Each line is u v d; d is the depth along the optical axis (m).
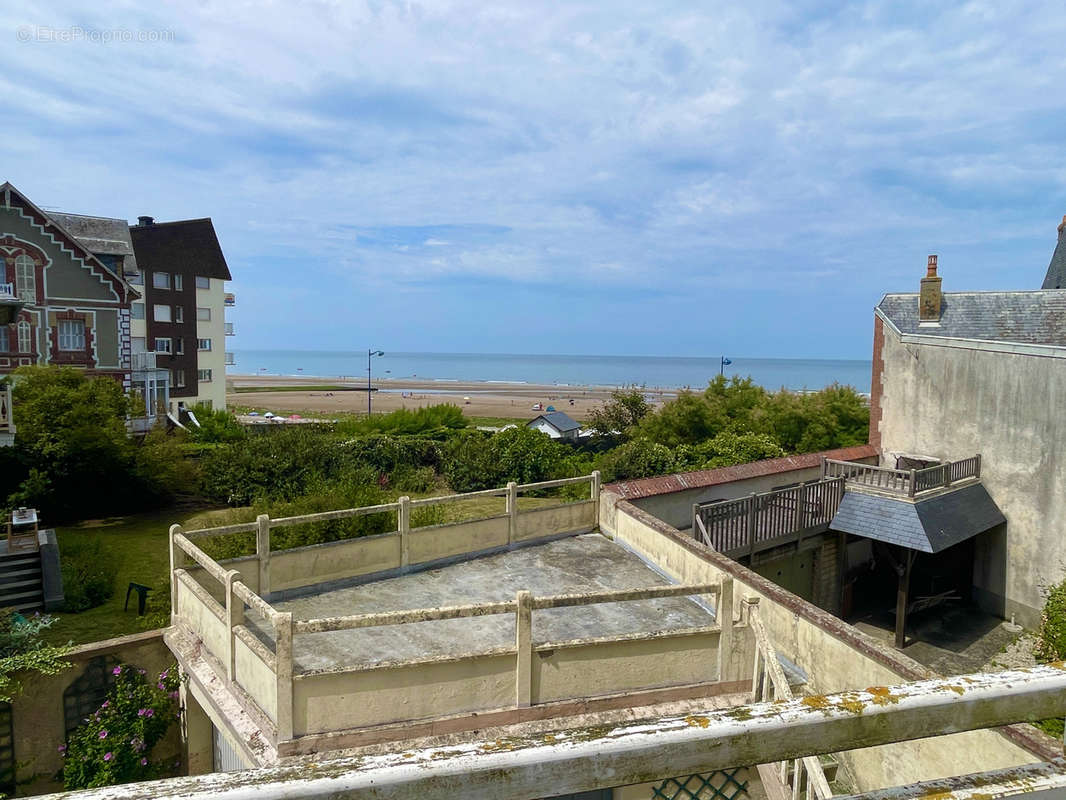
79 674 8.38
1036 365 18.23
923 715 1.63
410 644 7.08
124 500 25.86
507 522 10.67
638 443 25.42
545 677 6.04
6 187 32.41
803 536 17.12
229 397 107.12
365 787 1.30
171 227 53.41
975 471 19.45
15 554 17.64
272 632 7.37
